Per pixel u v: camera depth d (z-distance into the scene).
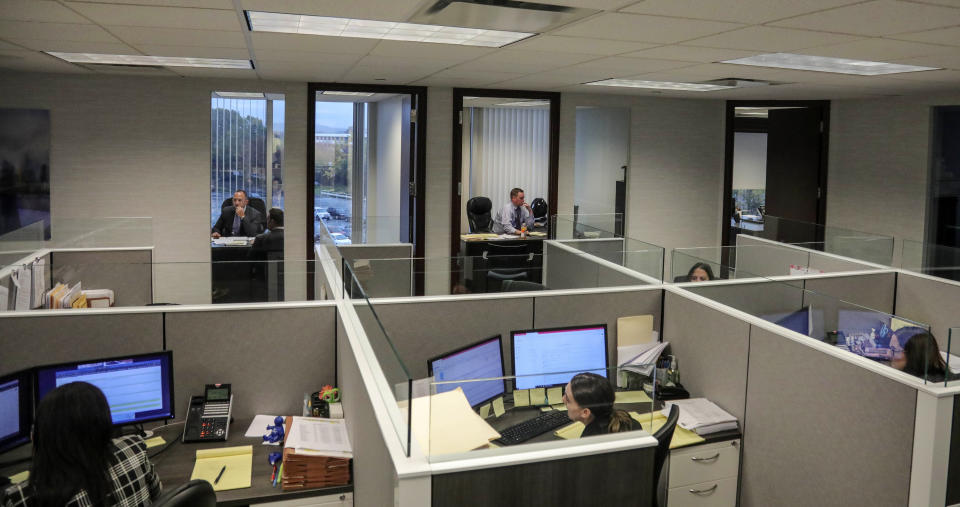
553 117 6.37
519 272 3.54
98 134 5.43
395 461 1.63
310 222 5.92
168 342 2.65
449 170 6.19
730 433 2.70
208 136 5.63
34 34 3.44
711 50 3.57
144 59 4.43
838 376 2.28
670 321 3.15
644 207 6.79
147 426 2.61
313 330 2.77
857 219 6.54
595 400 1.79
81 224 4.79
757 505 2.64
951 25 2.78
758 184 10.97
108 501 1.85
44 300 3.63
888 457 2.12
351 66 4.66
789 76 4.66
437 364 2.54
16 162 5.28
